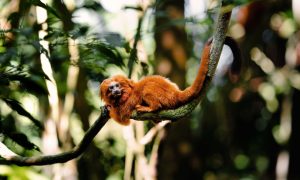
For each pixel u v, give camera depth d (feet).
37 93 16.80
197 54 38.96
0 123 16.74
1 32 17.33
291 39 36.11
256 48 37.22
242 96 39.47
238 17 34.63
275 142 41.52
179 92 14.46
